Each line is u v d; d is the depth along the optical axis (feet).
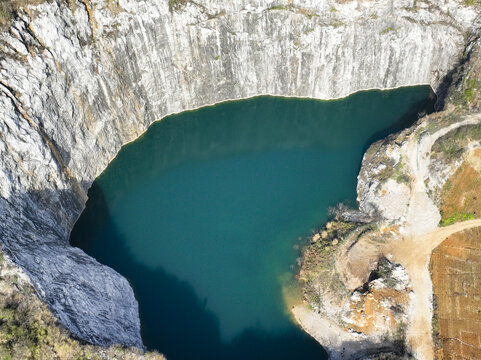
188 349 183.93
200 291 199.41
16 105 191.62
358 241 207.00
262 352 184.03
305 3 245.04
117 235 217.15
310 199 229.25
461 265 197.36
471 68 242.99
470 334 179.93
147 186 235.61
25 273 159.53
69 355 153.48
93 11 219.00
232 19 244.22
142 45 233.96
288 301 195.93
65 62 209.46
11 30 195.11
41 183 196.03
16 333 151.12
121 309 184.44
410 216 212.23
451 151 225.56
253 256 209.97
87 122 222.69
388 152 229.86
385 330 181.88
